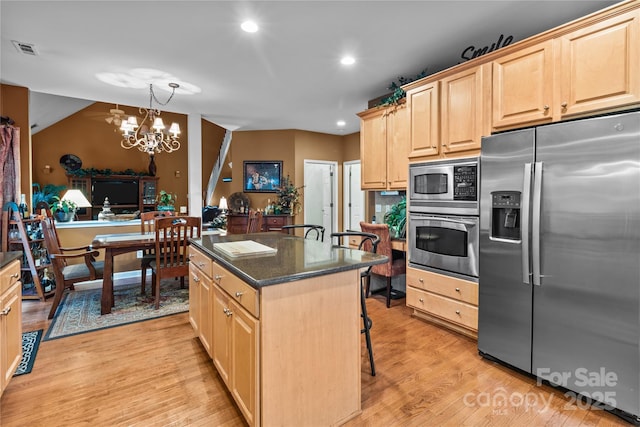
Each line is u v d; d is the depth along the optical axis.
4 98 3.75
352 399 1.76
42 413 1.77
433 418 1.75
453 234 2.68
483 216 2.32
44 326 2.91
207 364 2.29
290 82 3.77
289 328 1.53
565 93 2.02
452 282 2.70
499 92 2.36
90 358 2.36
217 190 9.98
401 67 3.36
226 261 1.79
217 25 2.53
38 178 8.34
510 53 2.29
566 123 1.86
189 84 3.81
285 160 6.38
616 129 1.68
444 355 2.42
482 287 2.35
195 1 2.21
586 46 1.92
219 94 4.19
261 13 2.37
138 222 4.88
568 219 1.87
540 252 1.99
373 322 3.03
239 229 6.28
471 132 2.55
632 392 1.68
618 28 1.80
